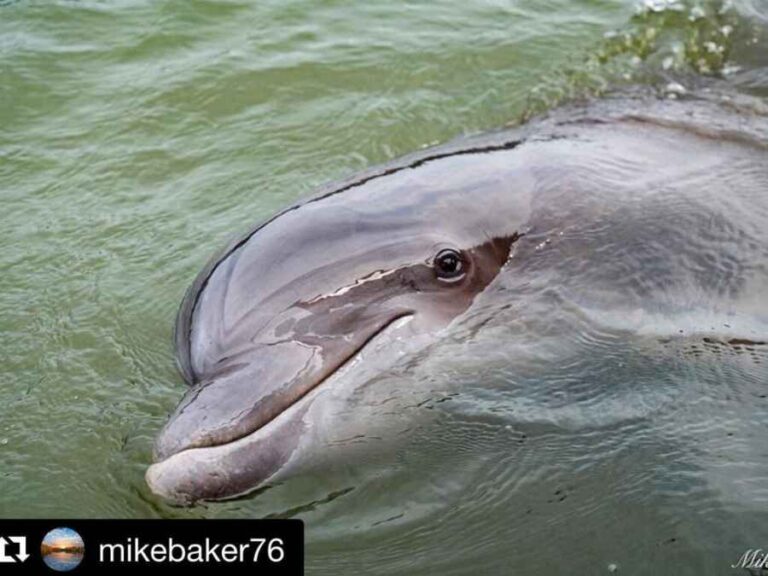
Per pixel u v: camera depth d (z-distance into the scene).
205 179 1.81
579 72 1.99
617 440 1.27
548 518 1.21
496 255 1.32
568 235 1.34
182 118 1.96
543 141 1.45
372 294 1.27
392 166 1.38
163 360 1.44
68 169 1.86
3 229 1.73
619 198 1.37
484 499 1.23
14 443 1.35
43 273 1.62
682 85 1.84
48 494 1.28
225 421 1.19
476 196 1.34
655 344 1.33
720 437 1.26
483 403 1.29
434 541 1.20
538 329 1.32
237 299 1.26
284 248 1.29
